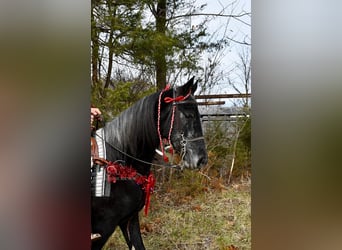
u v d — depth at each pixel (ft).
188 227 6.56
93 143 5.12
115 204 5.08
